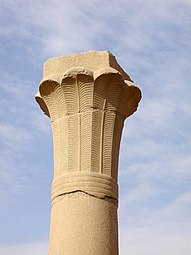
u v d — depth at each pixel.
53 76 15.25
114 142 15.20
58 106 15.38
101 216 14.13
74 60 15.47
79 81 14.92
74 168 14.70
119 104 15.39
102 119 15.03
